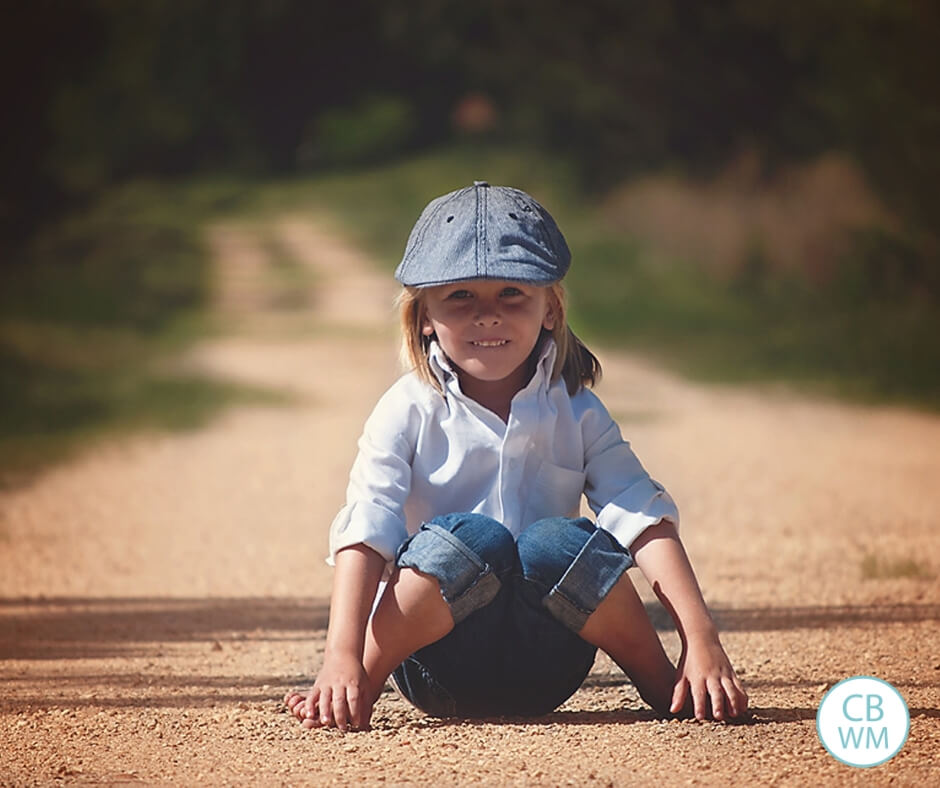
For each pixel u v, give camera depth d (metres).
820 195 47.44
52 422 28.47
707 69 70.62
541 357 7.16
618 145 75.44
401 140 107.38
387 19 111.62
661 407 29.00
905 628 9.99
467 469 7.11
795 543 14.40
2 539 15.64
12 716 7.68
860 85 44.59
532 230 7.05
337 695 6.91
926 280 42.25
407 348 7.25
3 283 52.94
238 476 21.03
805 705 7.50
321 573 13.49
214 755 6.66
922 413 28.56
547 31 82.38
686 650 7.04
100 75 101.31
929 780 6.02
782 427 26.11
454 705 7.20
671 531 7.18
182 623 10.93
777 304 44.22
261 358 39.16
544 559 6.82
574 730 6.93
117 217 76.62
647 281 48.91
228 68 113.06
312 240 70.06
